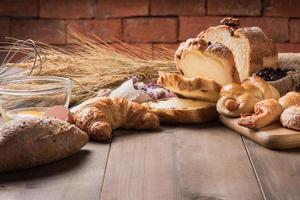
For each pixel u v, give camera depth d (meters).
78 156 0.98
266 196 0.83
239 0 2.08
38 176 0.91
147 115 1.12
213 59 1.20
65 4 2.09
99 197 0.83
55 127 0.96
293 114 1.04
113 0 2.09
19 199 0.83
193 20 2.10
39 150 0.92
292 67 1.40
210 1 2.08
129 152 1.00
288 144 1.01
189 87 1.17
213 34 1.33
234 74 1.21
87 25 2.11
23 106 1.13
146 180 0.89
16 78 1.20
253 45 1.29
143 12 2.09
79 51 1.70
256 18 2.09
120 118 1.11
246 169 0.93
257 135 1.03
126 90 1.24
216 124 1.16
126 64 1.38
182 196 0.83
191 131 1.12
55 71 1.33
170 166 0.94
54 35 2.12
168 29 2.11
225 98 1.13
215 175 0.90
